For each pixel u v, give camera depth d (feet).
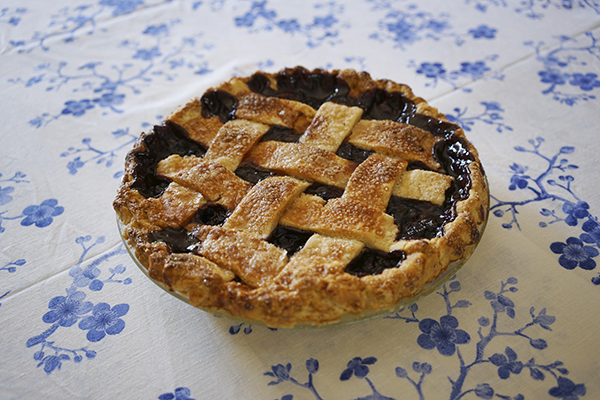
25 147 1.94
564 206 1.66
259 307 1.34
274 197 1.47
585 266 1.52
